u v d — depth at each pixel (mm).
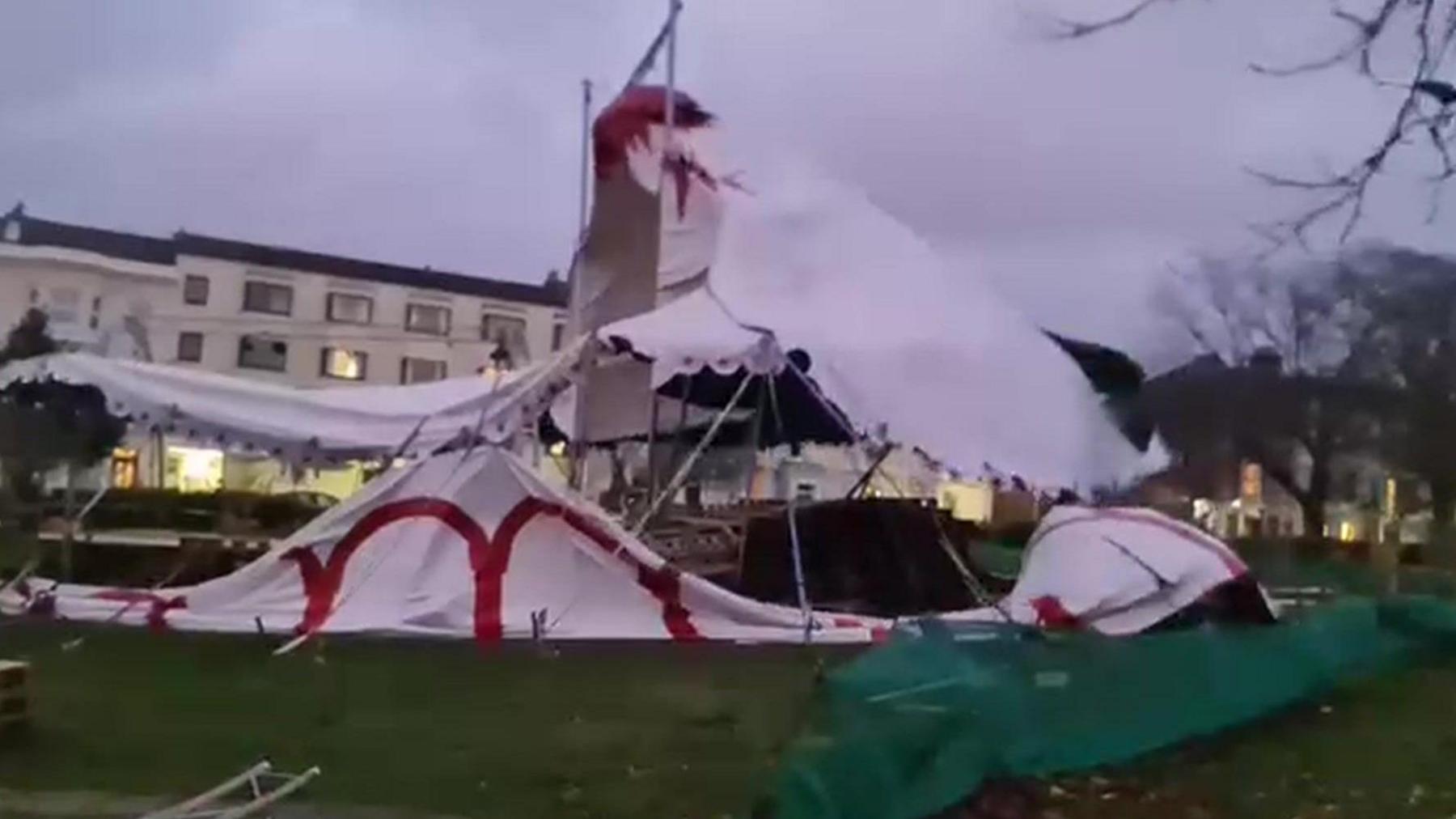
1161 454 30969
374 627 14555
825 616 15750
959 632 10430
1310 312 37406
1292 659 12773
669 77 19297
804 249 17859
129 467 35406
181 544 20844
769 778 7867
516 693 11906
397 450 15664
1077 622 14953
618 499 23438
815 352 16516
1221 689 11164
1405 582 25109
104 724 10195
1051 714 8977
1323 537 40312
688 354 16312
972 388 16984
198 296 59062
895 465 24344
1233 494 43531
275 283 61062
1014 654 9320
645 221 20375
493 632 14656
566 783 8805
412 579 14938
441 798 8438
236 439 16297
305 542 15195
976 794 7926
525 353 61750
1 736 9562
